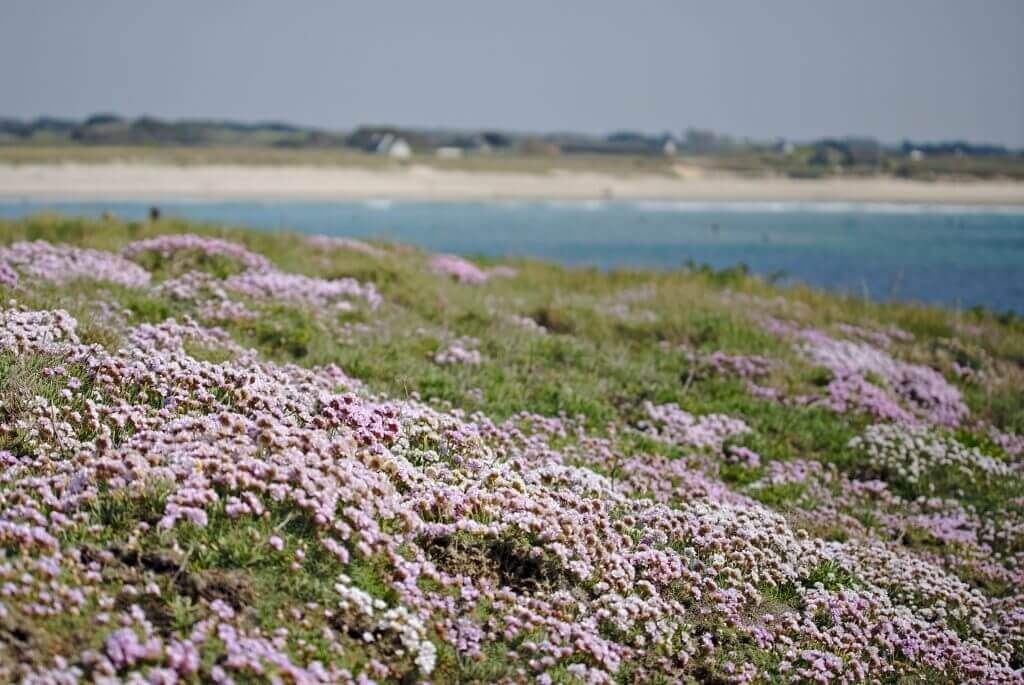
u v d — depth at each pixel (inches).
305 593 268.5
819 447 592.7
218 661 237.8
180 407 352.5
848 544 440.1
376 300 716.7
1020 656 388.5
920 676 346.0
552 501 357.4
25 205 3203.7
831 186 6535.4
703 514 408.5
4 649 220.2
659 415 574.6
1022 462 626.5
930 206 5772.6
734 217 4510.3
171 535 271.3
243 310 597.9
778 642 332.2
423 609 279.9
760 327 809.5
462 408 509.0
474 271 970.1
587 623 300.5
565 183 5940.0
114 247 746.2
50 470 301.6
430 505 325.7
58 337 411.5
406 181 5403.5
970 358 863.1
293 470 298.7
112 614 241.0
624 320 786.8
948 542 489.4
